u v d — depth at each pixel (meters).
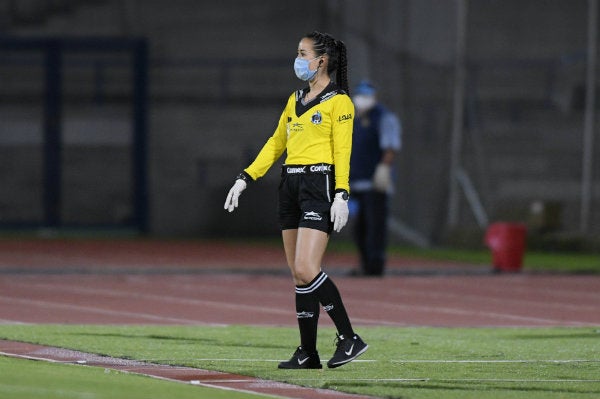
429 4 85.81
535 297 53.50
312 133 29.06
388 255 80.06
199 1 99.56
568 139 89.62
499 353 33.78
